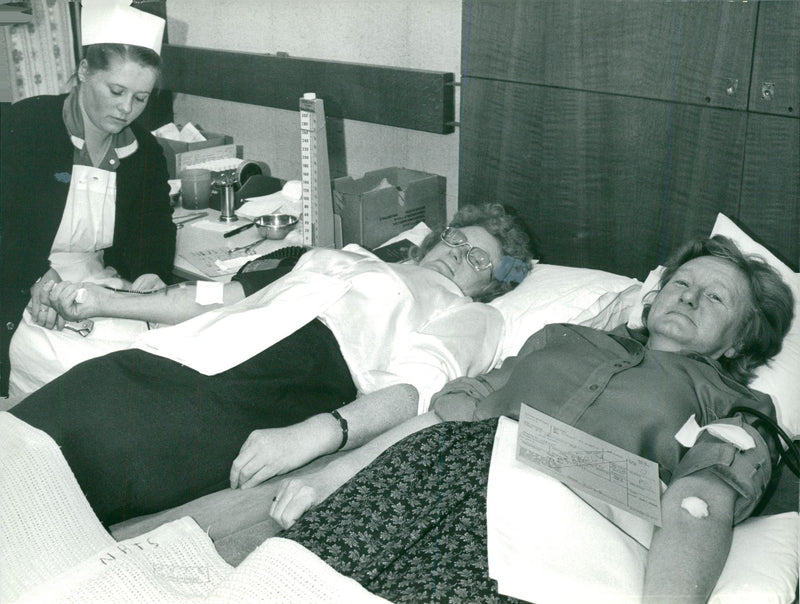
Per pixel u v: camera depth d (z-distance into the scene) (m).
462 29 1.99
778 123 1.54
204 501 1.28
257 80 2.50
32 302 1.67
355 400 1.50
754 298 1.43
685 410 1.30
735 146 1.60
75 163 1.81
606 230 1.87
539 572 1.04
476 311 1.69
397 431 1.35
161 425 1.28
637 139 1.76
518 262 1.85
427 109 2.14
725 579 1.07
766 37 1.51
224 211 2.28
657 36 1.67
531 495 1.11
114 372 1.32
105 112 1.74
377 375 1.55
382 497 1.13
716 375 1.36
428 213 2.26
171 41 2.78
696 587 1.02
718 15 1.56
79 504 1.14
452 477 1.17
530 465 1.16
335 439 1.34
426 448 1.21
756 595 1.03
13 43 2.14
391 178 2.30
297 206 2.35
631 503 1.14
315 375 1.50
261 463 1.28
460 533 1.11
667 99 1.68
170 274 1.97
